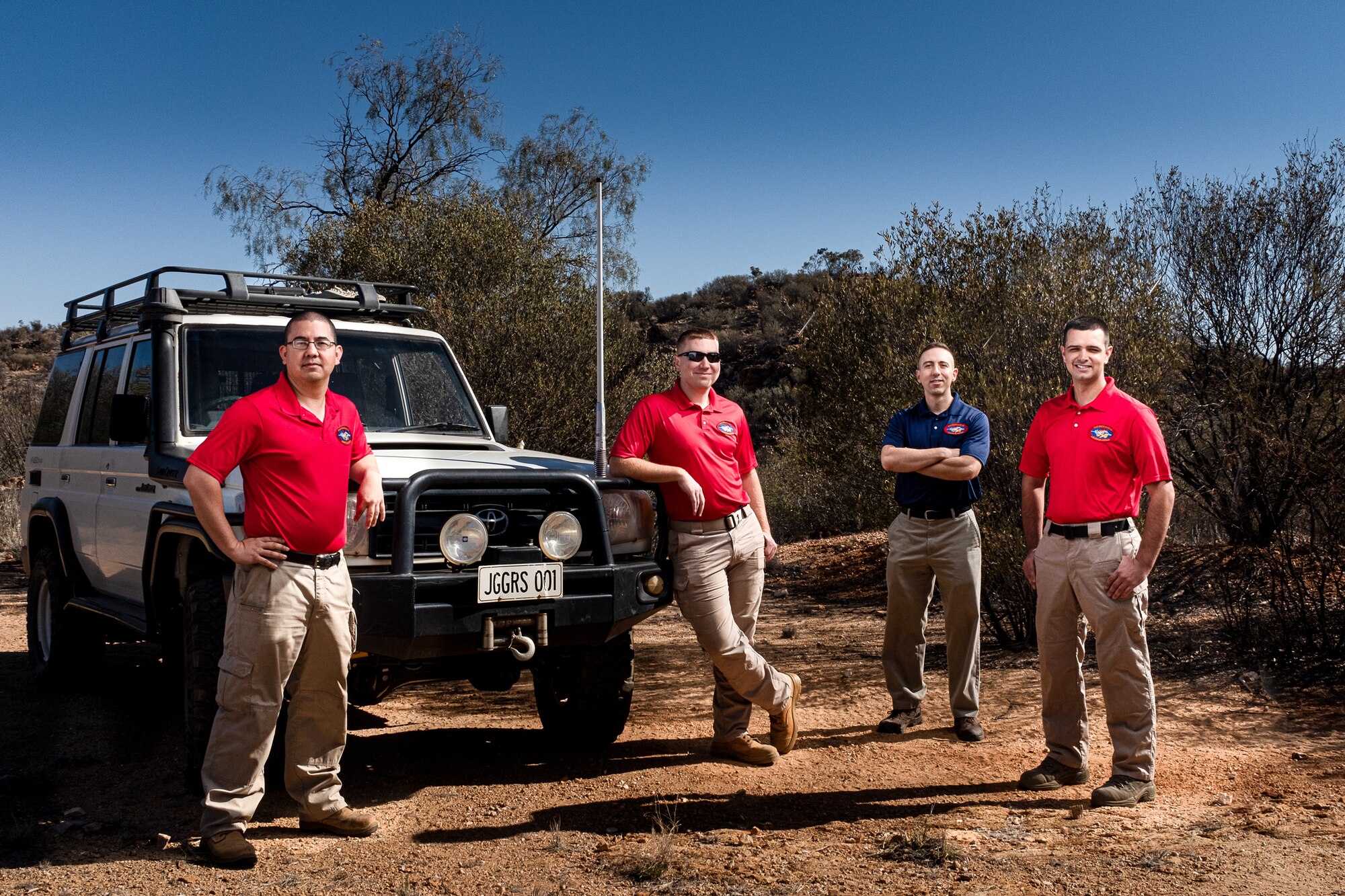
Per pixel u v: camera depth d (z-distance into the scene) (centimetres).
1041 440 469
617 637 517
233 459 371
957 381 727
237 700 380
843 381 858
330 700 405
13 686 680
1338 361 845
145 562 499
